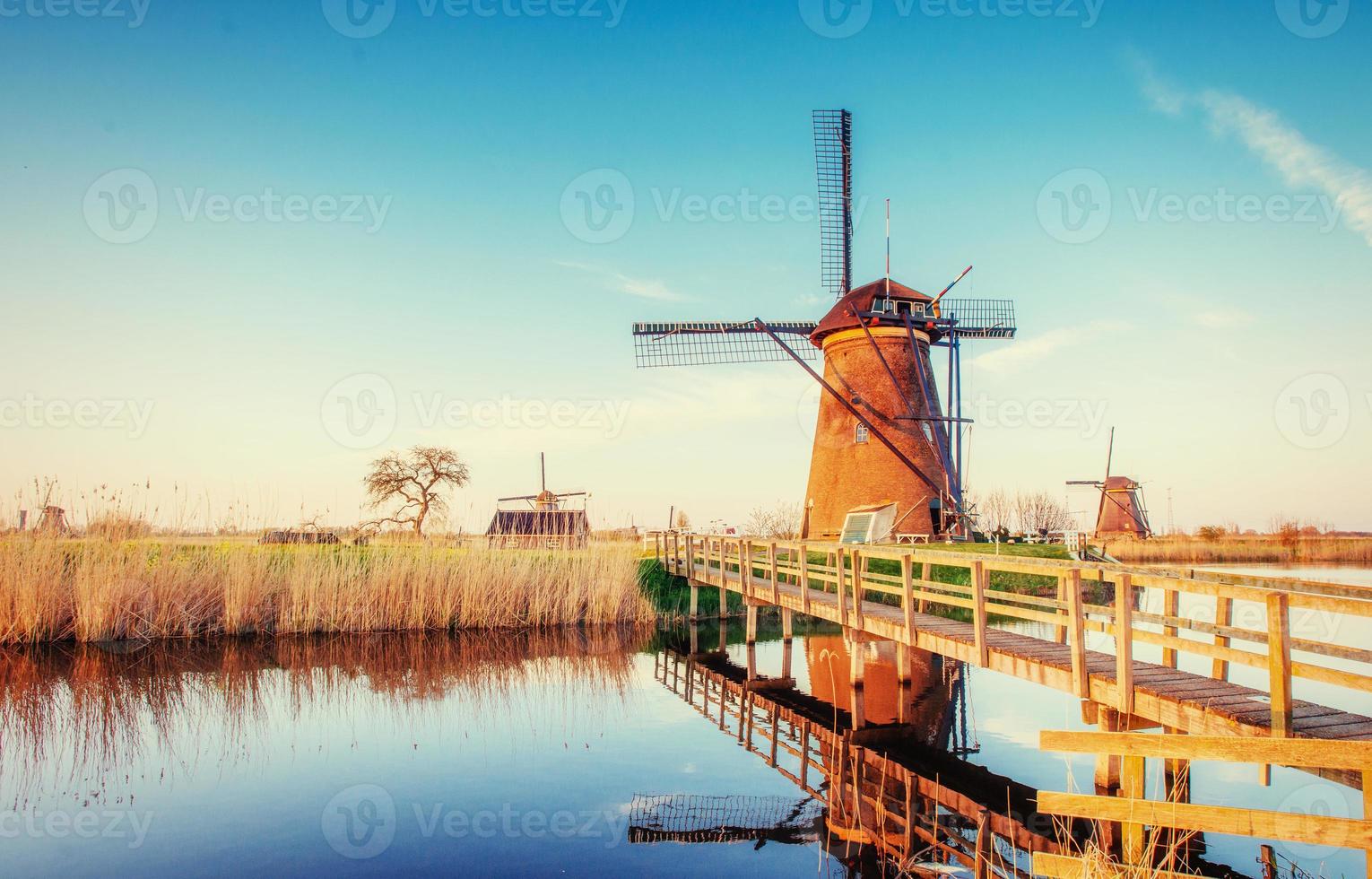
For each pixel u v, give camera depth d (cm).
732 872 683
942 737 1094
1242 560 4647
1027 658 839
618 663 1605
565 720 1173
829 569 1356
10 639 1555
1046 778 927
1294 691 1283
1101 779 774
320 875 678
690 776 932
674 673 1538
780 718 1212
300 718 1173
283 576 1805
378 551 1936
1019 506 4884
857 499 2388
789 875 672
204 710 1210
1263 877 653
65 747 1033
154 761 980
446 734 1099
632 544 2412
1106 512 4872
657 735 1100
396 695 1316
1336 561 4662
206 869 686
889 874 681
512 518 3169
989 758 1004
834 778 929
